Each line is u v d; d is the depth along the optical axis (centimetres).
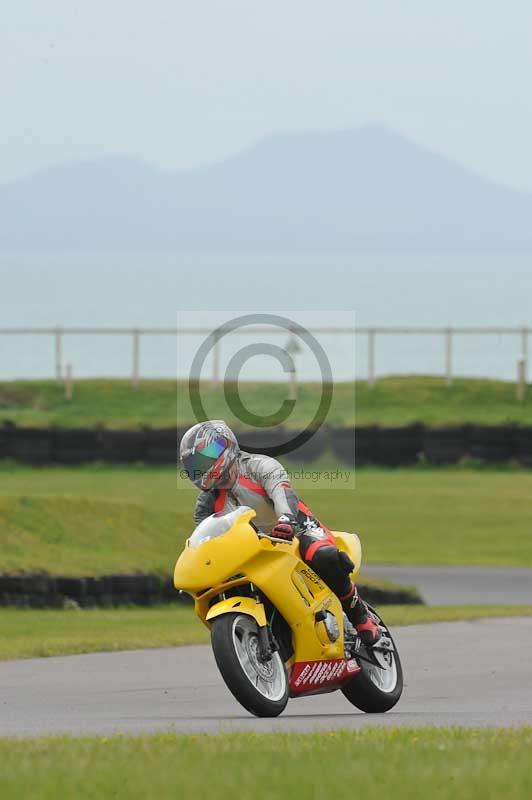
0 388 16600
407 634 5791
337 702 4128
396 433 14250
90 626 6244
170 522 8400
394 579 8294
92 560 7512
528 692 4247
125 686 4388
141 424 14425
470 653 5206
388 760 2506
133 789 2289
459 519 10962
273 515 3528
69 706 3947
